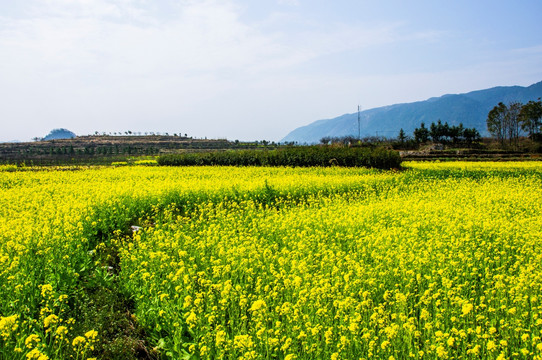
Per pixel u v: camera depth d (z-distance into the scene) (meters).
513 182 28.44
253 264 9.27
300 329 6.25
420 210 16.09
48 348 5.79
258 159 40.78
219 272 8.35
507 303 7.43
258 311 6.36
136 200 16.81
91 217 13.28
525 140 111.12
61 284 8.05
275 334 5.96
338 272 8.80
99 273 8.76
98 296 7.67
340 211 15.98
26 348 5.61
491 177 31.59
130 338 6.49
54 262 8.59
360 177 27.53
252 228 12.97
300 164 39.16
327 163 38.41
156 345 6.64
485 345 5.99
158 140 155.50
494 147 93.81
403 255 9.48
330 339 5.80
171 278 7.82
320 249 10.69
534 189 24.02
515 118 104.94
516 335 6.25
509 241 11.67
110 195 16.84
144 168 37.44
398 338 6.11
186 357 5.82
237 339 5.46
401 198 20.30
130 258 9.38
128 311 7.67
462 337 5.85
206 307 7.09
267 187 20.19
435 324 6.46
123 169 35.91
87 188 20.70
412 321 6.21
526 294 7.61
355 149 39.72
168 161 45.53
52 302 7.11
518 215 15.83
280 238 12.15
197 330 6.37
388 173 33.19
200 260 9.64
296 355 5.53
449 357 5.66
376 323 6.32
